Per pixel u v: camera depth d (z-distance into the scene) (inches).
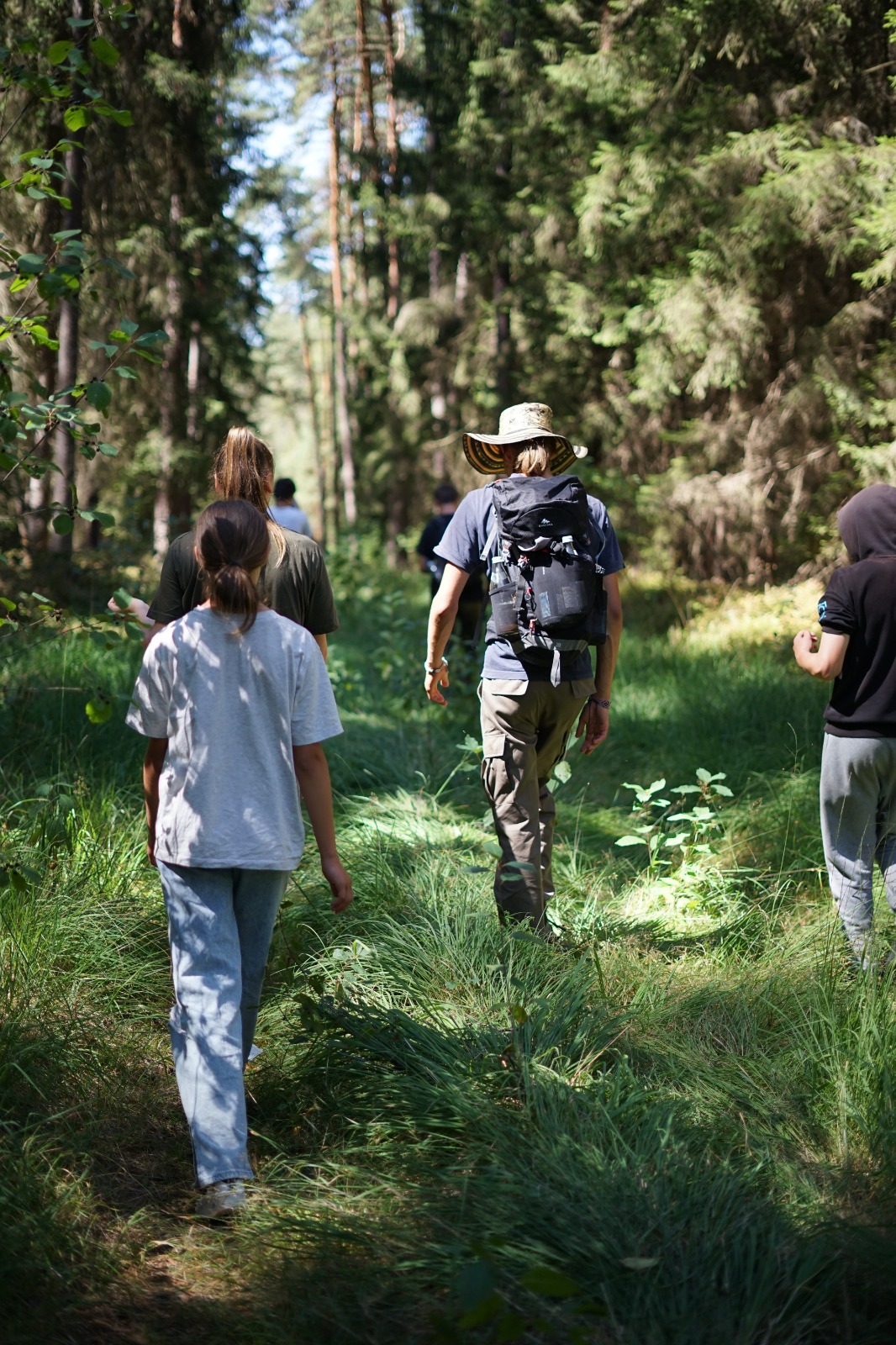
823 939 145.1
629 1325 79.6
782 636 362.3
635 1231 88.7
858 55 388.2
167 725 101.8
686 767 252.1
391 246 1034.1
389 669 337.7
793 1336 79.6
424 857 179.5
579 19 569.9
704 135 419.5
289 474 2175.2
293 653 102.3
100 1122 108.2
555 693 145.1
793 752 237.9
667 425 582.9
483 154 681.6
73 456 409.1
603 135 528.1
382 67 1060.5
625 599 501.4
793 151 368.8
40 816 156.0
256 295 802.8
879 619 133.4
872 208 334.6
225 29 572.7
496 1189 93.6
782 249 396.2
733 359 419.5
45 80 114.6
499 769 147.0
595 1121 103.9
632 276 491.8
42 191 114.9
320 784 103.7
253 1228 92.3
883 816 141.3
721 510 448.5
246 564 102.0
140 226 578.6
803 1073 116.1
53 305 115.2
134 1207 98.2
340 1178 100.0
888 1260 84.5
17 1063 109.0
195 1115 97.0
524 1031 117.9
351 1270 85.7
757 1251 86.4
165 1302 85.3
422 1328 80.6
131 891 161.8
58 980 131.6
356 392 1170.6
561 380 658.2
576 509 141.5
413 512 1056.2
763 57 412.2
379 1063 115.8
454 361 890.1
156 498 679.7
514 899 147.0
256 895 102.7
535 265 652.7
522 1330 68.5
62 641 284.2
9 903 140.5
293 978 142.1
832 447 412.8
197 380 780.6
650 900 171.9
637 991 136.3
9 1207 90.1
